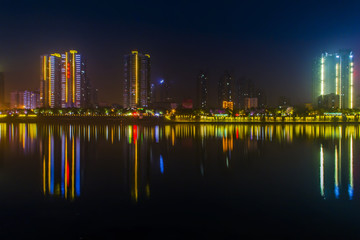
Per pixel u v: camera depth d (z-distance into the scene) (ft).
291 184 94.58
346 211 69.56
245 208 72.08
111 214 68.23
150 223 63.31
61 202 76.95
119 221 64.39
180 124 610.65
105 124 604.90
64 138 265.34
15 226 61.98
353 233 58.03
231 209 71.36
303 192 85.25
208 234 58.23
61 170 117.70
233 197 80.89
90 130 393.09
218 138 266.57
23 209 71.56
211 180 100.73
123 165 129.29
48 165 128.77
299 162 136.15
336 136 287.28
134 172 114.21
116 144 215.10
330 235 57.26
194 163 134.41
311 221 63.82
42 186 92.27
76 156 155.84
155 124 607.37
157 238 56.54
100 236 57.47
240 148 191.11
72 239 56.34
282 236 57.11
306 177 104.42
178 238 56.54
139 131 373.81
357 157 150.82
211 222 63.77
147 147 197.26
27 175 107.76
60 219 65.77
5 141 236.02
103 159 145.89
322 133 331.77
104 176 106.63
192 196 81.87
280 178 103.14
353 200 77.61
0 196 81.82
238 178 103.60
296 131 370.94
